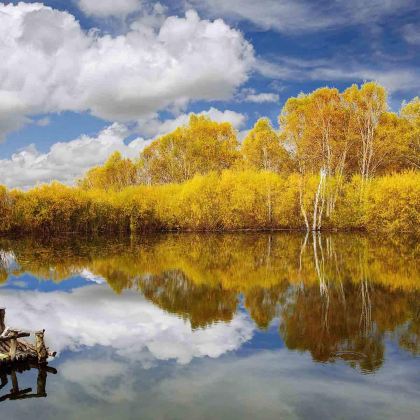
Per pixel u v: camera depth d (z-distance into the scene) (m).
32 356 11.07
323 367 10.28
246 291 18.47
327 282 19.88
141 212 51.00
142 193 53.56
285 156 62.47
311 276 21.41
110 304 16.62
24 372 10.40
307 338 12.31
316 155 55.50
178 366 10.52
